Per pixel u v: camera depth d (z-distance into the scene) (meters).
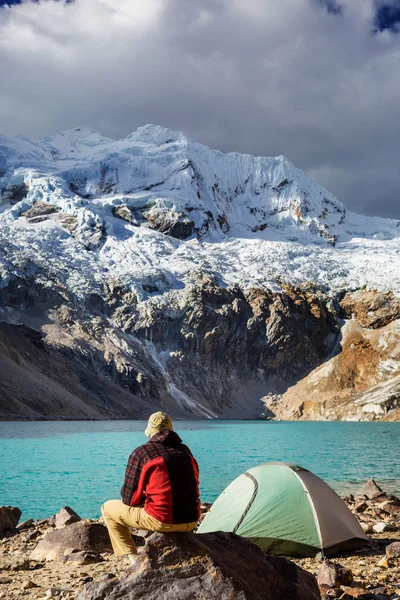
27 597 8.25
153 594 6.48
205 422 126.75
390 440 59.59
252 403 178.75
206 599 6.41
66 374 130.38
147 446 7.14
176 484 6.95
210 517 13.04
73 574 9.73
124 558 10.83
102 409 124.62
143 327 175.50
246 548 7.21
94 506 19.56
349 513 12.78
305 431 80.50
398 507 18.25
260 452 42.94
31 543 13.02
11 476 27.12
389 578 9.56
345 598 8.21
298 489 12.55
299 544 11.84
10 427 72.25
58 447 44.28
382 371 175.50
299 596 6.78
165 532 6.91
